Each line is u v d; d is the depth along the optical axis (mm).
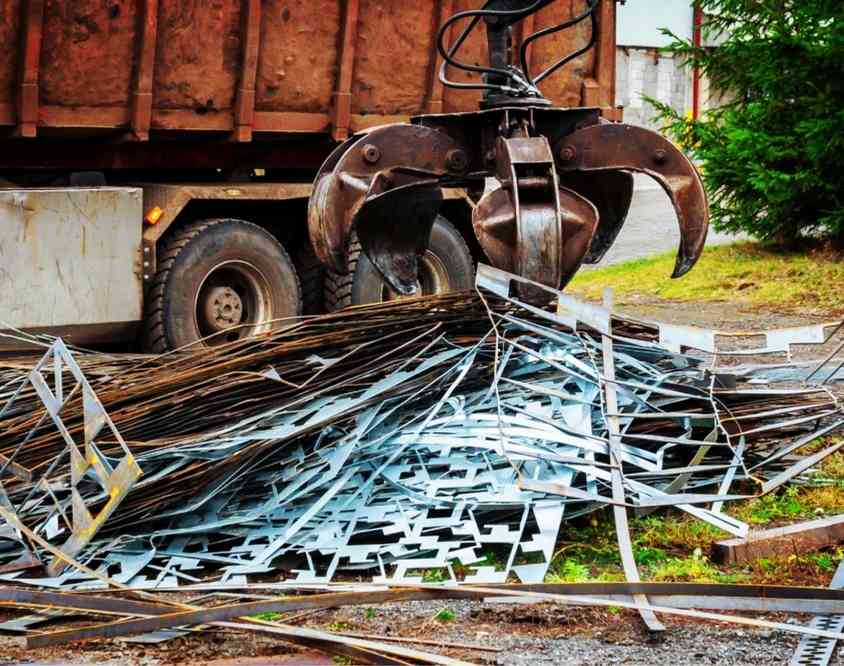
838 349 8719
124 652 5449
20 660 5387
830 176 17406
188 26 10734
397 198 8164
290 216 12219
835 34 16922
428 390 7129
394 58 11930
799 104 17938
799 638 5449
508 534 6371
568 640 5496
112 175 11414
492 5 8039
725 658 5281
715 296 16203
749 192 18328
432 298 7660
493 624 5703
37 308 10508
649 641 5465
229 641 5520
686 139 18875
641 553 6539
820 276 16625
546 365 7289
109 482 6055
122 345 11555
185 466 6785
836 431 8469
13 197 10336
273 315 11578
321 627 5703
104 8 10289
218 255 11258
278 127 11445
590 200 8656
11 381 7848
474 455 6859
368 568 6383
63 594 5746
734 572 6328
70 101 10344
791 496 7387
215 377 7230
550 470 6730
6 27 9930
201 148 11555
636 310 15555
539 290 7383
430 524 6480
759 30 18000
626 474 6898
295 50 11352
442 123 7695
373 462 6875
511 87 7930
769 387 8617
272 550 6430
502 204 7430
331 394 7156
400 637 5516
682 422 7391
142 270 10953
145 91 10609
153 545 6617
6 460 6836
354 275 12117
